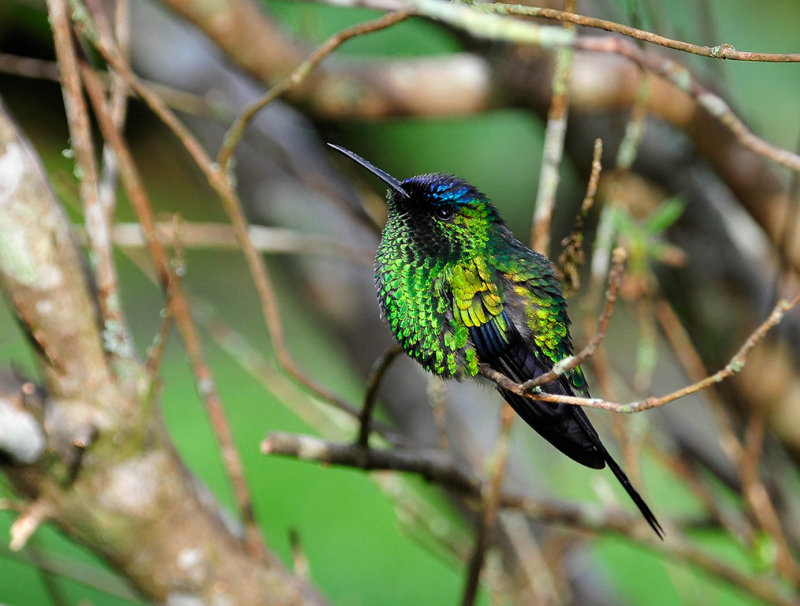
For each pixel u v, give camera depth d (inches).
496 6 204.2
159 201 569.3
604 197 361.7
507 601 350.9
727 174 328.8
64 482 223.0
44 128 603.8
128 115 526.9
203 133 402.9
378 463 246.2
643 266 270.5
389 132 605.0
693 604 342.6
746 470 298.8
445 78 337.4
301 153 406.6
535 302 269.4
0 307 383.9
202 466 606.9
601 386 279.9
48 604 476.4
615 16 337.7
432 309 269.3
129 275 788.6
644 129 354.9
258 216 406.6
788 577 295.3
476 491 268.1
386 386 402.6
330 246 351.6
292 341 711.7
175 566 232.5
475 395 412.5
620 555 530.3
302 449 238.5
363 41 489.1
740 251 361.7
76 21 236.2
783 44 546.6
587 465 251.8
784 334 355.6
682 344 293.6
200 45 401.1
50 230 221.9
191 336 243.4
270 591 242.1
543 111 340.8
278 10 390.9
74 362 221.8
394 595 532.4
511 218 644.7
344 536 566.9
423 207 273.3
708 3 341.4
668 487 457.1
